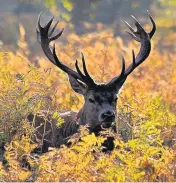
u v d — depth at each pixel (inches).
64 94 666.2
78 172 460.4
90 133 549.6
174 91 696.4
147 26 1465.3
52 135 564.1
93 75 696.4
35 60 930.7
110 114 540.1
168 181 471.2
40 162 468.1
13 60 703.7
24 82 577.6
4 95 571.2
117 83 557.0
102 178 456.1
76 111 590.6
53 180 454.3
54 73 716.7
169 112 636.1
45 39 592.4
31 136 551.5
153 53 839.1
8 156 478.3
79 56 794.2
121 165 469.7
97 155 491.2
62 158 468.4
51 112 577.3
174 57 880.9
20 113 554.6
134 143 485.7
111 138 537.0
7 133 549.0
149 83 731.4
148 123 514.0
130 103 620.4
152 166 473.1
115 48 821.2
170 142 581.6
